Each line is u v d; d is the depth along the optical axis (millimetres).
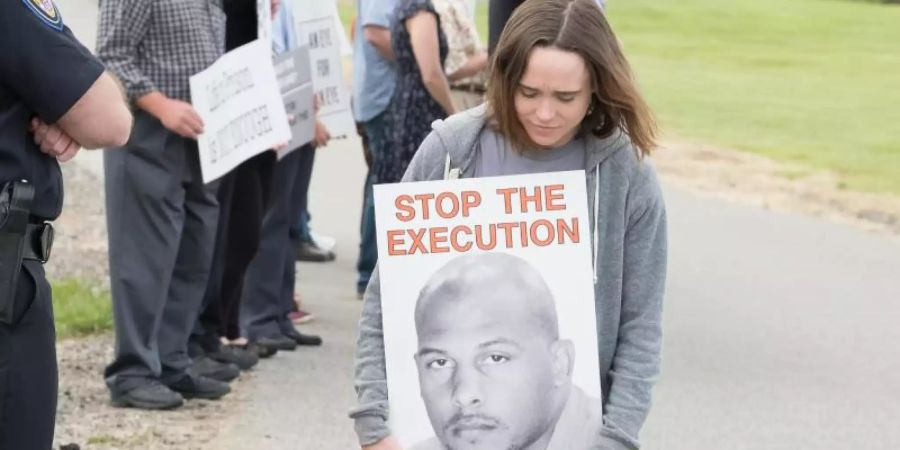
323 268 12680
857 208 17188
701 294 12203
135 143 7945
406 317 4359
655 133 4480
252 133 8055
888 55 31922
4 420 4469
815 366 10062
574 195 4410
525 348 4367
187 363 8508
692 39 33812
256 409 8430
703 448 8203
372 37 10469
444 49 9938
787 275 13117
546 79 4285
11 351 4449
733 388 9430
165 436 7785
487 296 4367
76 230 13539
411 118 9922
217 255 8852
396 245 4367
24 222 4402
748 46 32906
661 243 4527
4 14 4332
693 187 18328
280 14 10047
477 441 4367
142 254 8055
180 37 7891
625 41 33406
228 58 7996
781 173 19562
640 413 4418
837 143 22219
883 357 10383
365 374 4398
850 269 13492
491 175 4508
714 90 27469
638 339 4469
